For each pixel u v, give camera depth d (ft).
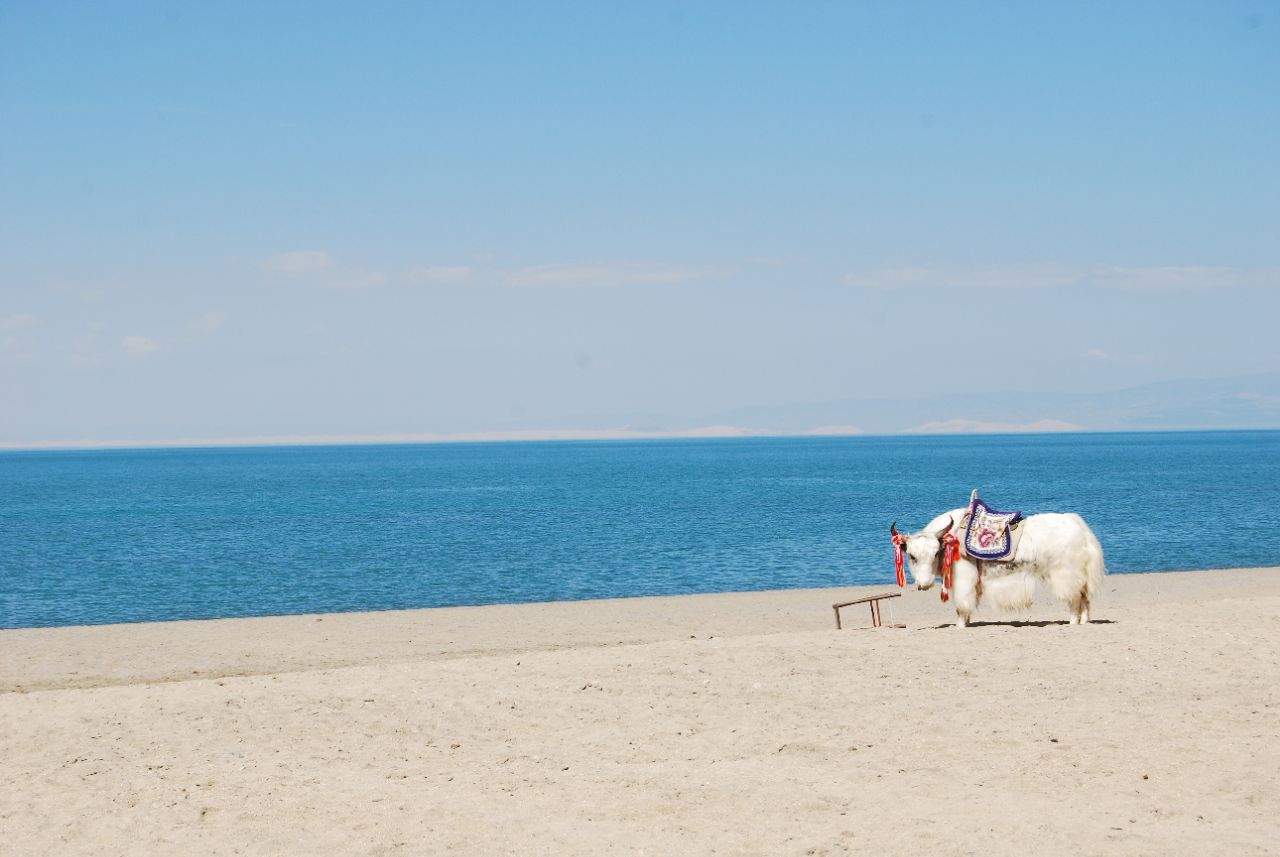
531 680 48.98
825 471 495.41
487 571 138.21
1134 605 87.25
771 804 31.99
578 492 334.24
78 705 46.55
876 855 28.07
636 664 51.67
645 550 160.76
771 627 81.97
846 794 32.60
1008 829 29.32
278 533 197.36
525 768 36.73
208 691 48.55
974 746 37.24
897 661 50.70
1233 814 30.01
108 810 33.53
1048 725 39.58
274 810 33.12
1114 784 32.83
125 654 73.61
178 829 31.78
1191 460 564.30
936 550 61.57
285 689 48.47
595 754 38.17
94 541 185.47
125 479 498.69
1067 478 384.47
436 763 37.73
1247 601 72.74
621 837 29.99
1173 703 42.29
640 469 561.84
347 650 73.97
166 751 39.96
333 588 124.67
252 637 81.10
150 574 138.62
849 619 85.61
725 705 44.04
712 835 29.86
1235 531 177.27
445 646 74.54
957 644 54.49
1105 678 46.57
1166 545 157.17
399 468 629.10
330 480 461.37
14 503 306.14
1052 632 57.72
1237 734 37.81
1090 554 59.98
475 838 30.35
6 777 37.11
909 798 32.07
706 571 136.05
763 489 341.62
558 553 158.40
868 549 158.30
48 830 31.96
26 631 85.66
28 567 147.64
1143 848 27.73
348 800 33.78
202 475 545.44
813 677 47.96
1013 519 60.39
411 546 170.91
